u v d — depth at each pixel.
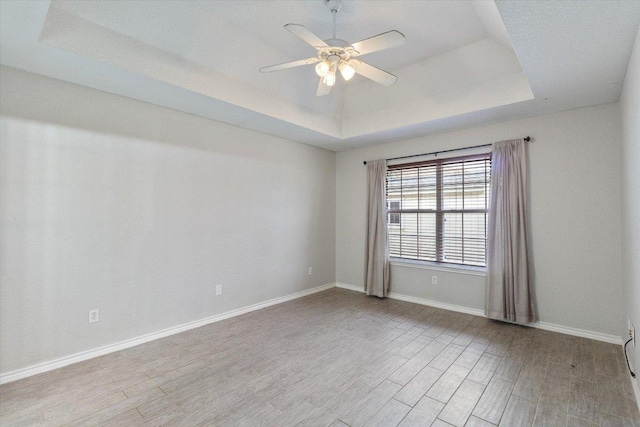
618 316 3.11
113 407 2.11
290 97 3.84
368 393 2.28
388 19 2.75
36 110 2.56
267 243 4.41
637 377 2.19
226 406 2.12
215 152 3.79
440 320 3.82
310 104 4.10
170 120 3.38
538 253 3.55
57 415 2.02
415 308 4.30
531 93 3.09
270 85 3.56
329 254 5.45
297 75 3.66
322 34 3.00
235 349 3.01
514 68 3.12
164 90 2.90
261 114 3.57
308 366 2.68
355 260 5.31
